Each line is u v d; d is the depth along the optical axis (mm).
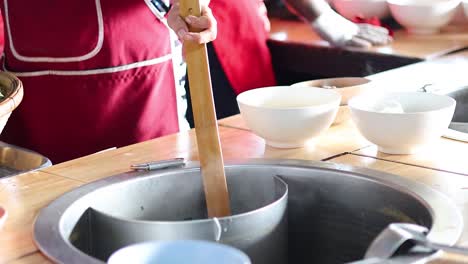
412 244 959
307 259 1311
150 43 1920
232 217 1107
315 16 2572
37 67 1939
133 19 1886
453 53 2344
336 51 2547
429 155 1353
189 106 2547
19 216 1131
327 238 1287
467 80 1896
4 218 1104
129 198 1248
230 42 2646
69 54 1891
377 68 2424
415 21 2650
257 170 1304
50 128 1992
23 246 1024
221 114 2766
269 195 1311
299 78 2822
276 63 2756
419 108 1434
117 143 1970
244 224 1119
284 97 1512
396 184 1187
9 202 1188
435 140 1370
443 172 1260
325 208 1279
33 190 1240
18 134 2061
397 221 1180
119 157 1410
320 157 1361
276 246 1195
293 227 1308
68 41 1882
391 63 2371
